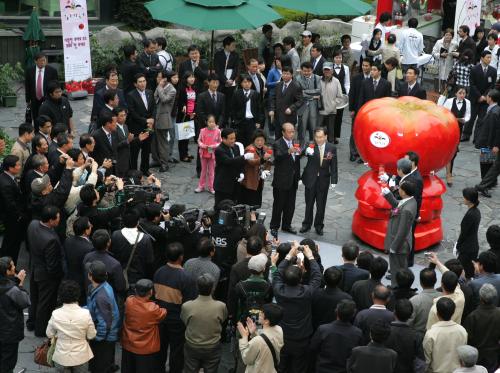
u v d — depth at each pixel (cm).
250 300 932
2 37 1975
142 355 937
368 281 933
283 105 1597
